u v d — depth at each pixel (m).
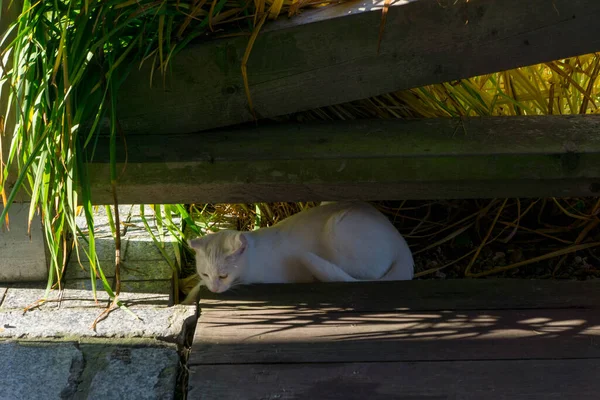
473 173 2.70
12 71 2.48
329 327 2.61
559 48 2.68
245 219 3.58
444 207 3.53
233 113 2.71
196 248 2.87
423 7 2.58
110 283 2.94
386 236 2.97
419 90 3.11
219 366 2.39
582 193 2.82
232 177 2.67
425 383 2.32
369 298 2.79
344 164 2.67
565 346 2.49
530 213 3.53
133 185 2.68
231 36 2.60
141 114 2.70
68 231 3.17
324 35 2.59
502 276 3.22
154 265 3.08
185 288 3.01
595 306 2.73
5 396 2.29
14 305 2.77
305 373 2.36
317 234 2.99
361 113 3.06
